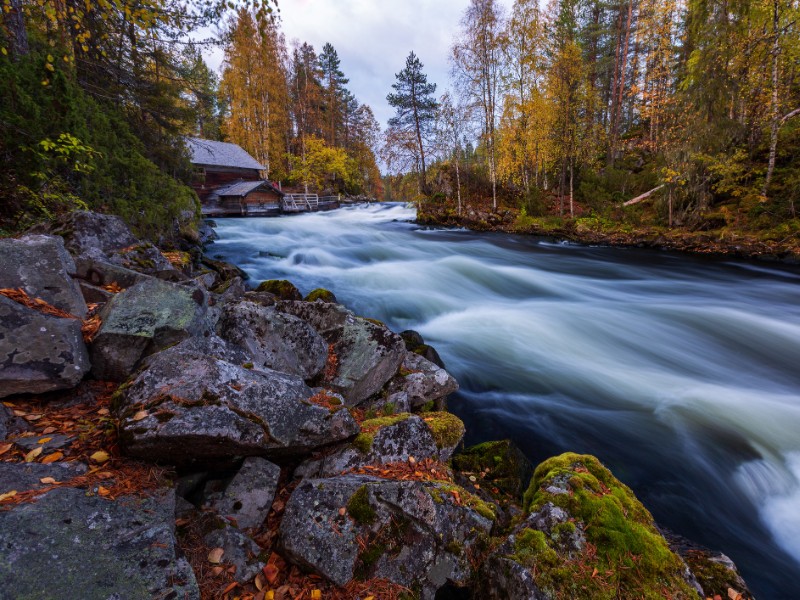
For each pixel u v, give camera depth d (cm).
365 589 233
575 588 234
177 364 290
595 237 2070
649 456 514
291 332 465
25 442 252
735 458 503
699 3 1823
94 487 226
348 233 2133
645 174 2359
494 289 1266
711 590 274
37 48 900
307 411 314
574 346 841
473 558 269
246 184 2989
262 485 282
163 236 1125
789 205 1617
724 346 859
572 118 2403
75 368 301
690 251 1777
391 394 499
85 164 756
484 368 737
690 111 1880
